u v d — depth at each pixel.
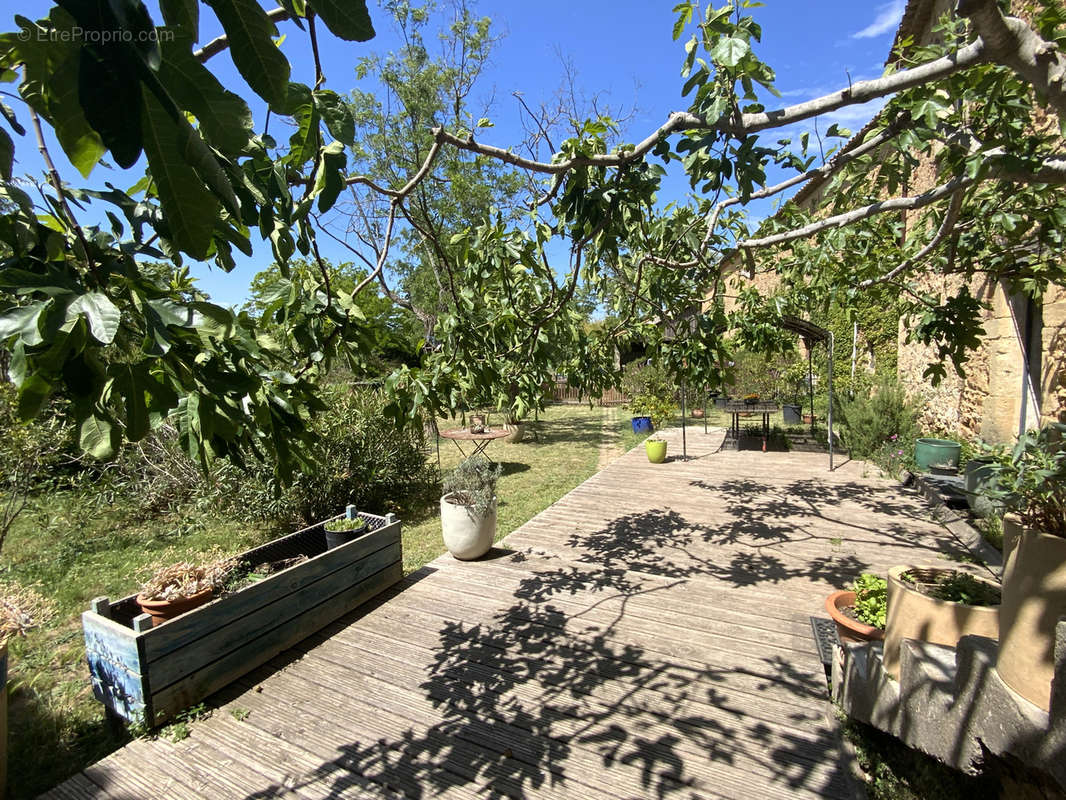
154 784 2.32
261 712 2.77
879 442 8.76
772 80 1.76
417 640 3.45
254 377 1.21
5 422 4.84
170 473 6.36
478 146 2.04
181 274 1.61
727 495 6.86
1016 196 3.34
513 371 3.76
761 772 2.29
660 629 3.49
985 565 4.20
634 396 15.63
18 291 0.74
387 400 2.36
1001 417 5.89
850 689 2.55
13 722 2.87
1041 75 1.47
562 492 7.48
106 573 4.97
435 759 2.42
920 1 6.95
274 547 4.09
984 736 1.71
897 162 2.86
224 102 0.63
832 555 4.70
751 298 7.02
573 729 2.59
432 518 6.54
